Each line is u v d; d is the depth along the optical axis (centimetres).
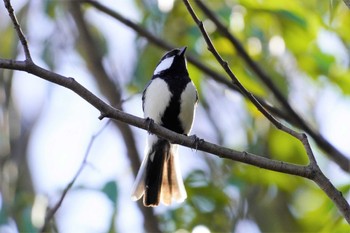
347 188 975
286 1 1078
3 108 1249
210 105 1268
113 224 1091
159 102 946
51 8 1312
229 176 1202
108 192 1054
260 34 1134
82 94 694
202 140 732
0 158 1200
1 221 1037
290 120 1032
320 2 1119
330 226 946
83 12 1302
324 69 1123
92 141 872
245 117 1256
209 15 1015
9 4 666
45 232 985
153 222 1155
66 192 902
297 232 1243
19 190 1273
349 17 1069
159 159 950
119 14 1099
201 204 1180
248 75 1086
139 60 1255
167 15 1166
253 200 1234
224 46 1102
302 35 1107
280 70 1212
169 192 937
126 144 1202
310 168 697
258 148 1233
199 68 1066
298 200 1269
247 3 1091
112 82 1250
